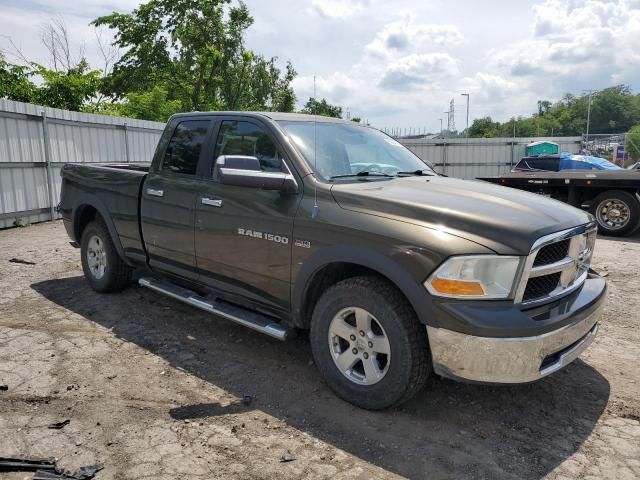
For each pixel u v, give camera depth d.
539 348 2.92
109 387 3.68
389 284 3.21
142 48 28.56
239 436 3.11
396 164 4.45
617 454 2.98
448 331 2.93
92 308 5.33
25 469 2.74
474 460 2.92
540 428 3.26
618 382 3.88
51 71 20.70
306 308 3.70
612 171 11.87
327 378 3.56
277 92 34.12
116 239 5.31
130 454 2.89
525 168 16.67
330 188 3.57
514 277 2.92
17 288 6.04
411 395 3.23
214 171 3.96
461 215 3.09
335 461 2.88
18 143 11.09
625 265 7.85
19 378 3.77
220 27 29.62
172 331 4.75
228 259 4.11
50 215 12.05
